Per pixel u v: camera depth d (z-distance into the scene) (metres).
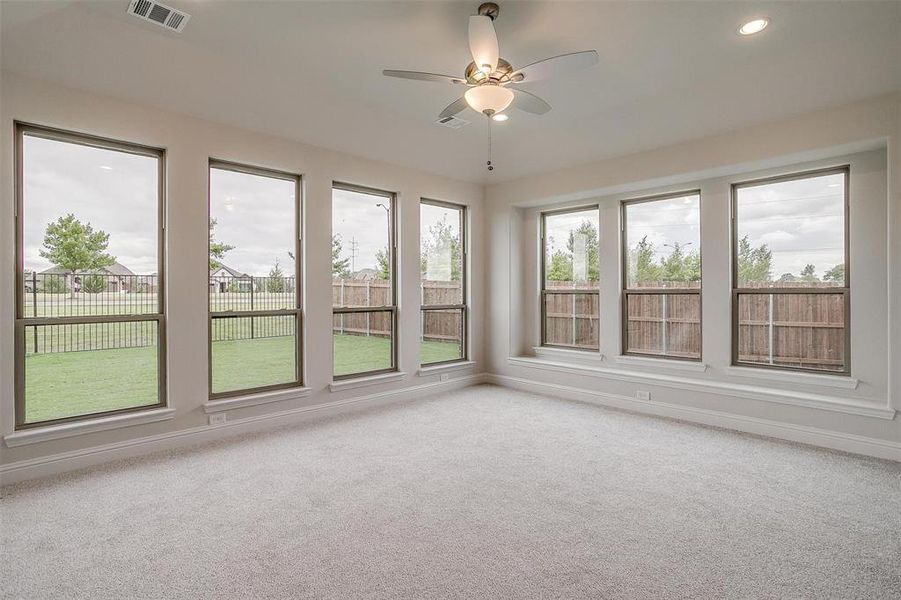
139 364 3.49
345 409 4.63
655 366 4.79
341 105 4.10
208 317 3.79
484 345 6.10
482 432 3.98
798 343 4.00
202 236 3.73
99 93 3.21
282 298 4.29
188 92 3.47
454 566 2.04
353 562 2.07
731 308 4.34
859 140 3.39
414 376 5.30
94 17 2.79
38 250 3.11
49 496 2.73
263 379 4.17
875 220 3.58
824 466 3.20
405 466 3.20
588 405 4.93
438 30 2.95
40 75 2.97
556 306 5.79
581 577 1.96
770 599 1.82
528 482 2.94
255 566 2.04
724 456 3.39
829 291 3.84
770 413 3.88
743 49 3.19
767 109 3.70
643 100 4.02
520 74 2.69
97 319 3.32
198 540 2.25
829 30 2.95
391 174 5.05
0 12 2.44
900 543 2.22
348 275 4.80
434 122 4.59
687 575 1.98
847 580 1.94
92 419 3.25
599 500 2.68
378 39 3.06
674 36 3.02
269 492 2.79
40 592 1.86
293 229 4.36
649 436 3.87
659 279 4.89
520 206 5.88
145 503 2.64
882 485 2.88
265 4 2.68
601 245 5.26
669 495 2.75
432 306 5.63
